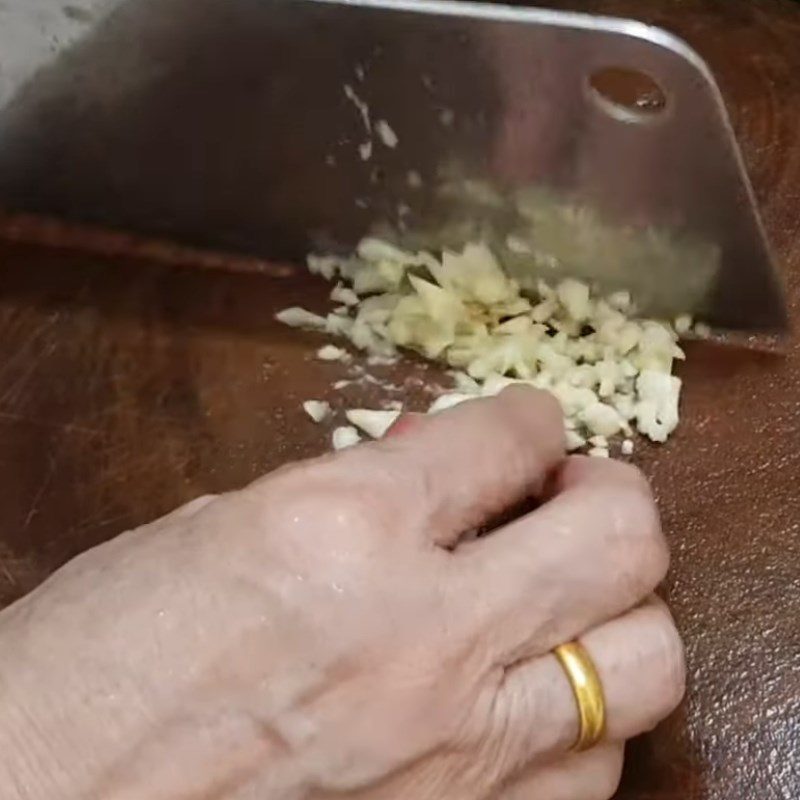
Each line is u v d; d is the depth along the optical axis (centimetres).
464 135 70
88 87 73
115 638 46
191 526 49
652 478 68
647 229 71
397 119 70
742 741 59
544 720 51
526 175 70
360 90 69
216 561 47
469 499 52
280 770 46
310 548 48
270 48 69
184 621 46
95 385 72
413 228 75
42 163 78
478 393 71
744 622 63
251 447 70
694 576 64
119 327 74
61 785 45
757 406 70
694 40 85
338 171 73
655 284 73
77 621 47
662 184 68
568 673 52
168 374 72
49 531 67
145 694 46
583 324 73
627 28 63
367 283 76
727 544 65
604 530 53
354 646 47
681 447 69
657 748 59
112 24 70
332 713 47
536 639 51
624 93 65
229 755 46
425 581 49
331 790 47
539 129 68
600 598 52
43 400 71
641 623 54
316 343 73
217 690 46
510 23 64
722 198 68
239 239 78
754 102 82
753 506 67
